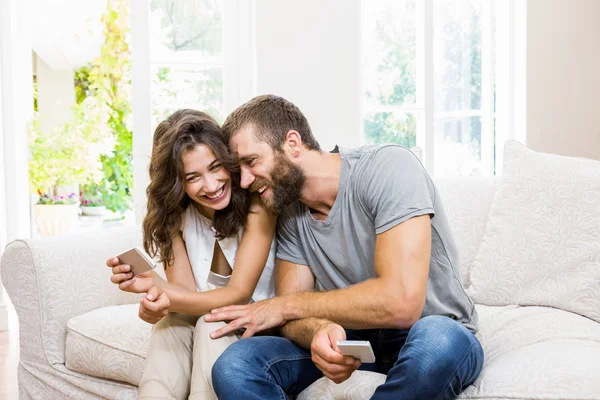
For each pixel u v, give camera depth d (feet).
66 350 6.73
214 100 10.14
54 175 19.97
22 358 7.16
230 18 10.11
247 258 5.82
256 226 5.87
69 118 27.32
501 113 11.82
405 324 4.87
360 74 10.31
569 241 6.37
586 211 6.38
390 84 11.00
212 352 5.20
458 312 5.46
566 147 11.77
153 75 9.86
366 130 10.92
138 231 7.91
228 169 5.51
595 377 4.34
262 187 5.47
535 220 6.59
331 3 10.07
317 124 10.16
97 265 7.30
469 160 11.55
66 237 7.36
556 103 11.65
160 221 5.87
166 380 5.30
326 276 5.84
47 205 19.48
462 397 4.62
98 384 6.48
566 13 11.57
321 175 5.44
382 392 4.47
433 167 11.16
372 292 4.89
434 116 11.12
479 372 4.82
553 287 6.30
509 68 11.66
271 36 9.91
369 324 4.98
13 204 11.94
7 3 11.77
